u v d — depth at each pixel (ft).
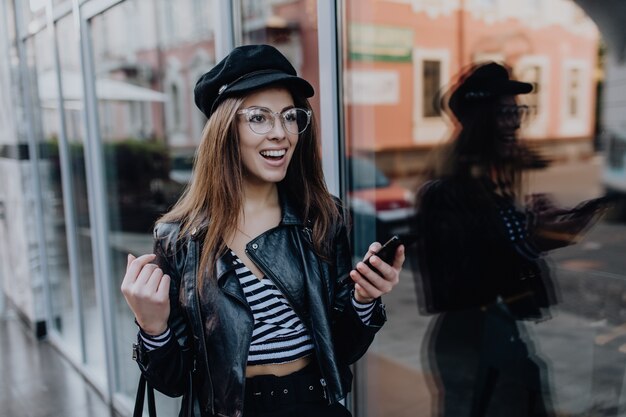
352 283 4.06
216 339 3.72
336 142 6.25
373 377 7.82
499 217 6.23
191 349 3.99
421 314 8.63
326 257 4.06
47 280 14.08
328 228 4.12
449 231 6.81
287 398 3.86
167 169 17.88
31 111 13.83
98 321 11.44
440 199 6.83
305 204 4.14
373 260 3.48
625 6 8.21
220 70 3.80
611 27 8.80
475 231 6.48
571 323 6.25
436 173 7.20
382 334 8.68
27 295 14.53
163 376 3.76
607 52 9.57
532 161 6.53
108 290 10.43
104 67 11.24
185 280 3.87
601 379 5.99
